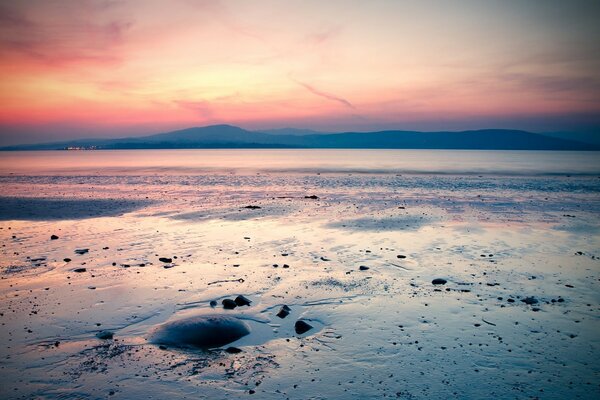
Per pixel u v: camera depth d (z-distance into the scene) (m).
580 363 5.46
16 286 8.84
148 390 4.87
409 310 7.45
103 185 35.66
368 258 11.21
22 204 22.89
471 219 17.58
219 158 124.38
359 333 6.51
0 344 6.09
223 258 11.26
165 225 16.52
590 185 33.69
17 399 4.66
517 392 4.77
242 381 5.08
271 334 6.54
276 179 41.81
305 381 5.08
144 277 9.48
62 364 5.50
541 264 10.47
